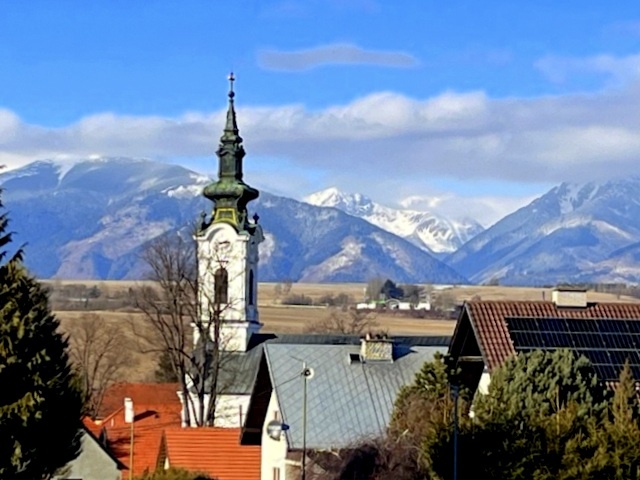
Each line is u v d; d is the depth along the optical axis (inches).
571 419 2591.0
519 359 2785.4
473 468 2603.3
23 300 2427.4
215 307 4977.9
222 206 5418.3
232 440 3710.6
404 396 3277.6
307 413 3472.0
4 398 2361.0
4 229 2495.1
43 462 2437.3
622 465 2534.5
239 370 5128.0
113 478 3565.5
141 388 5871.1
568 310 3262.8
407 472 3083.2
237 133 5477.4
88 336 6766.7
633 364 3139.8
